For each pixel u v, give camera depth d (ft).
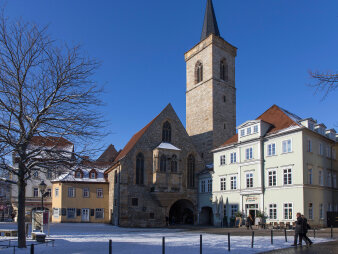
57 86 67.51
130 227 165.07
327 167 144.56
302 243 76.59
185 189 188.03
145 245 74.43
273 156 140.15
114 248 69.36
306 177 128.77
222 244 75.36
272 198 137.49
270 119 153.89
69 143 71.77
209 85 222.28
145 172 178.50
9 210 213.66
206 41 230.68
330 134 152.35
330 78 36.96
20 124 64.34
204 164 197.26
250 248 67.82
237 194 156.46
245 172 152.46
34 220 95.66
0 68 63.82
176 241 83.61
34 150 64.90
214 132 214.69
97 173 204.85
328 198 140.67
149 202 175.52
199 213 188.14
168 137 191.21
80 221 192.34
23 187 67.15
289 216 129.29
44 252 63.10
